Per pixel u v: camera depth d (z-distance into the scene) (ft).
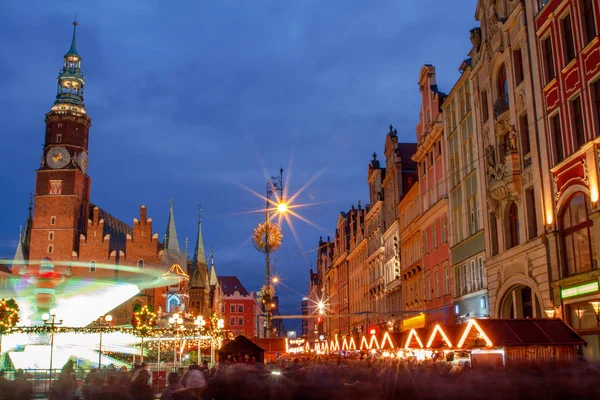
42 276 280.10
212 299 430.20
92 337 185.26
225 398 46.26
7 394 54.29
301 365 64.69
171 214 392.47
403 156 200.13
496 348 64.69
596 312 71.05
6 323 122.62
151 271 345.51
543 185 86.53
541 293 86.17
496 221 105.40
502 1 102.94
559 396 40.04
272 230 133.39
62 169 349.41
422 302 155.33
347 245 301.02
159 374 108.17
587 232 76.28
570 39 81.66
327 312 354.54
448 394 43.57
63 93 366.43
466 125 122.31
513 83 97.45
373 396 45.55
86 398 54.49
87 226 347.56
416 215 166.09
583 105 76.74
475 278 115.14
